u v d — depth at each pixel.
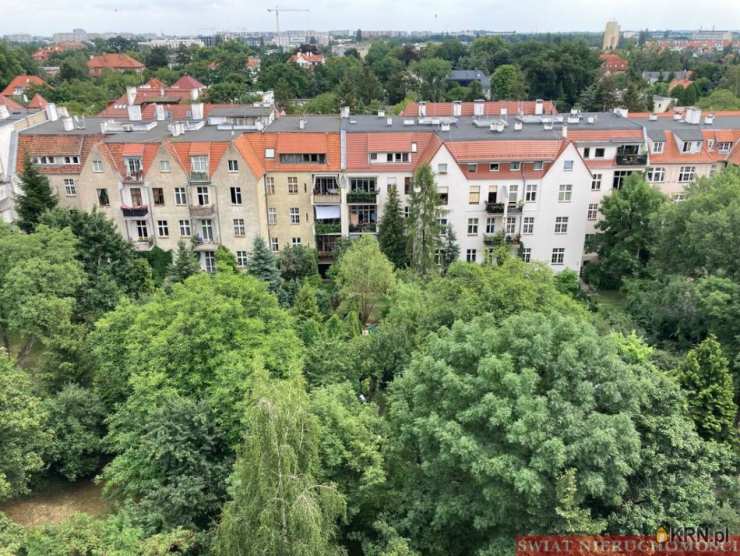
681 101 140.25
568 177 63.44
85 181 62.88
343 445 27.55
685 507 24.94
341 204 65.06
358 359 41.06
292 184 64.62
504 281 37.22
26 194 61.28
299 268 63.38
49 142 65.94
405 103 138.75
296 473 19.23
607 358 25.39
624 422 22.75
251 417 19.27
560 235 66.00
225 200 62.47
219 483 29.64
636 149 67.25
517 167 63.47
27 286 43.41
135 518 27.48
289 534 18.77
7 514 34.66
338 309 58.09
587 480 21.75
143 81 184.25
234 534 19.52
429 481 26.47
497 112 97.38
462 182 63.12
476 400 24.59
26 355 49.50
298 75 178.75
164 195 62.81
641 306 49.78
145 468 30.41
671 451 26.45
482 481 22.61
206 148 61.62
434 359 27.19
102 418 37.91
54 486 37.44
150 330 35.44
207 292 35.91
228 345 34.12
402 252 63.81
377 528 25.81
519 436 22.06
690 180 70.69
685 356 38.38
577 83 165.12
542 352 25.16
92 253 54.72
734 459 28.03
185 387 33.19
